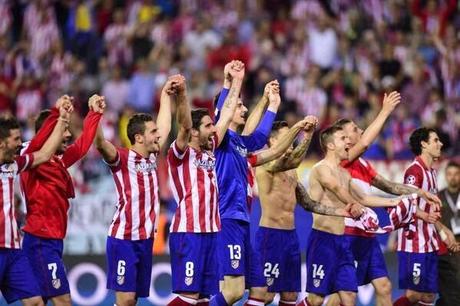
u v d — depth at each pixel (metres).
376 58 62.31
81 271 42.97
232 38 62.28
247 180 31.67
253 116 33.44
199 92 58.16
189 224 30.06
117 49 63.03
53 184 29.53
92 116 29.55
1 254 27.81
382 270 34.12
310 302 33.97
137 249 30.09
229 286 30.80
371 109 57.34
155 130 30.16
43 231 29.33
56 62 61.94
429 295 35.84
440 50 62.31
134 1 66.69
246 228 31.30
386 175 47.78
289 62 61.59
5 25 65.75
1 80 60.72
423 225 35.47
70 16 65.31
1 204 27.69
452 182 36.97
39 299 28.25
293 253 33.75
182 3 67.56
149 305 43.28
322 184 33.31
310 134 32.84
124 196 29.95
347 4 67.88
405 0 67.62
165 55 61.78
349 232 33.88
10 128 27.52
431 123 54.31
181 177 30.17
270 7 67.00
